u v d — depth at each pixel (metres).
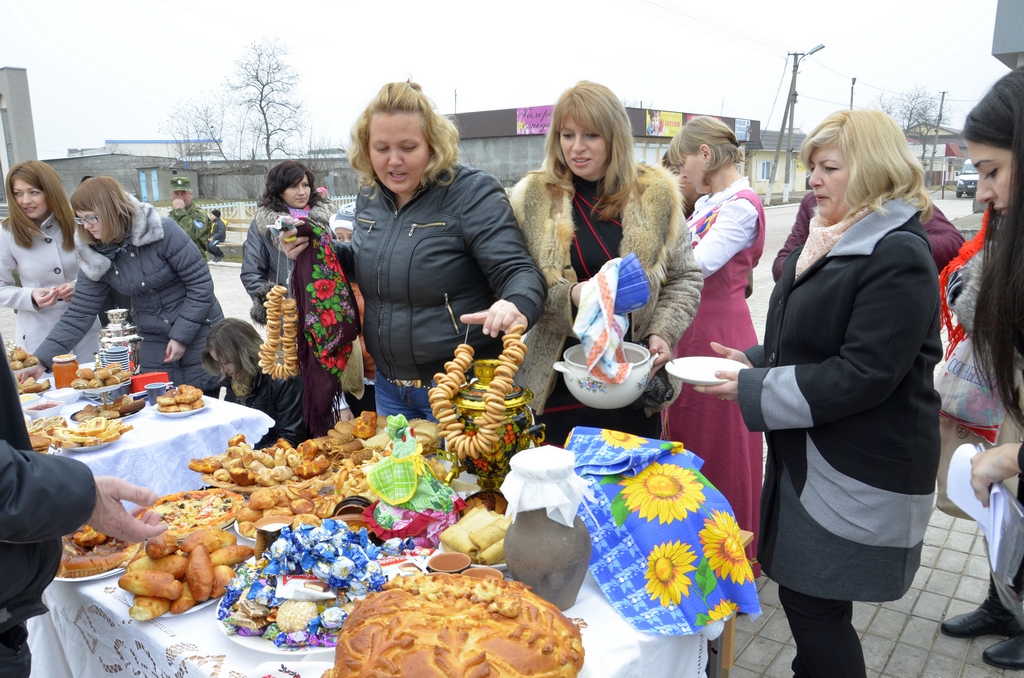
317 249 2.18
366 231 2.25
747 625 2.81
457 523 1.58
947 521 3.67
